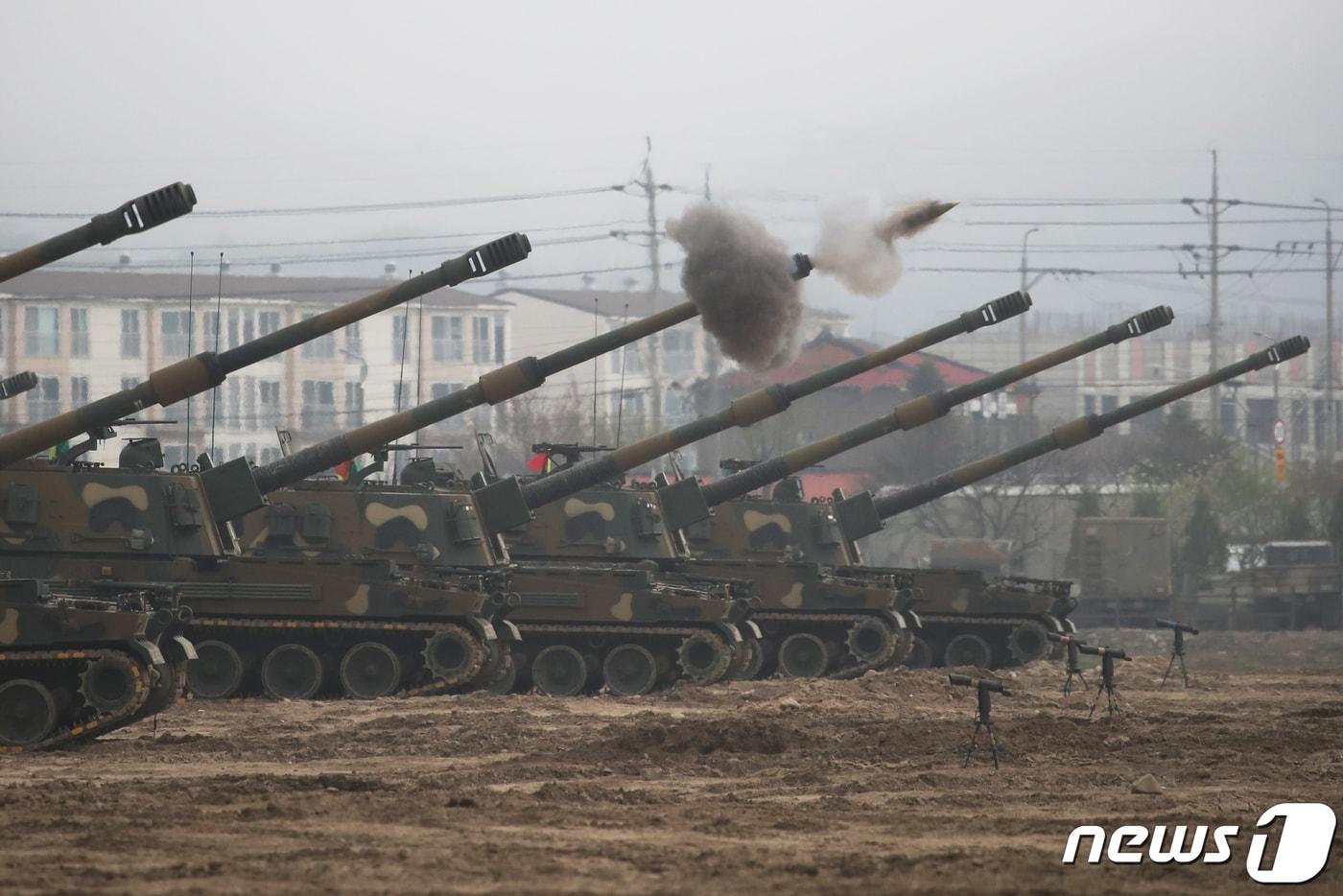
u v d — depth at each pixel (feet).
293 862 214.48
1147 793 280.10
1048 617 592.60
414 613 454.81
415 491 494.59
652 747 332.19
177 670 371.15
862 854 225.56
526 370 435.94
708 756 324.39
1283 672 560.61
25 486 428.56
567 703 442.91
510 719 392.88
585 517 540.52
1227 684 509.35
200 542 443.73
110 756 335.47
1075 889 203.21
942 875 211.00
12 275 326.03
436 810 256.32
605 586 499.51
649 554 545.85
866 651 556.51
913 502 599.57
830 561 588.50
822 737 350.84
